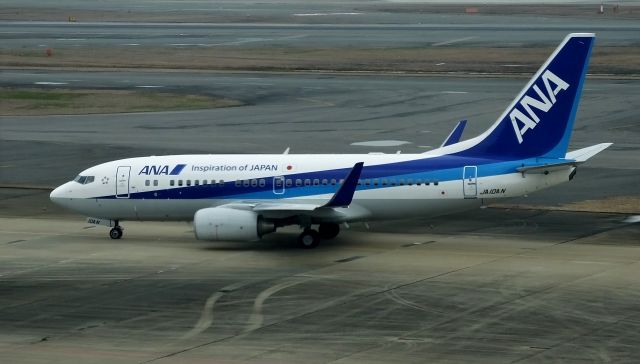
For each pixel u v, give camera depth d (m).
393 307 133.25
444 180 171.50
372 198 173.38
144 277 152.62
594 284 144.38
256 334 121.62
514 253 167.00
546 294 139.00
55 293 143.00
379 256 165.75
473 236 182.88
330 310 132.12
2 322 128.00
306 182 176.00
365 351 114.19
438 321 126.19
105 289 145.12
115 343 118.62
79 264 162.25
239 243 178.62
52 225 197.75
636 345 115.50
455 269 155.25
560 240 177.88
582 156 172.00
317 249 172.38
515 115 171.12
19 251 172.88
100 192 182.12
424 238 181.62
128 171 182.12
